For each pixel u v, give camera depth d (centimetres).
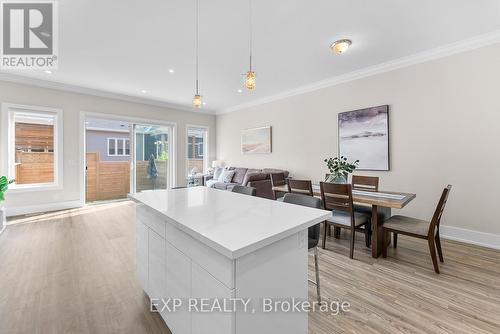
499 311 165
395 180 348
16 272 221
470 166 288
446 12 231
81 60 344
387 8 225
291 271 116
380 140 361
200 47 304
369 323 154
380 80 362
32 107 427
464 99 289
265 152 556
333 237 318
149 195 200
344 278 211
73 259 250
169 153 630
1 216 331
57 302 177
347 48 298
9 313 163
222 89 489
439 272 219
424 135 321
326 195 270
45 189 446
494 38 267
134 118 558
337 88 417
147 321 157
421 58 320
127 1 213
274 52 318
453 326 151
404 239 309
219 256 96
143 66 366
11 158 417
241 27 257
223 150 693
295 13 232
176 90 495
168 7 222
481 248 273
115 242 299
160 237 150
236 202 170
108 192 552
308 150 469
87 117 492
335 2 216
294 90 486
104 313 165
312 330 148
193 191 225
